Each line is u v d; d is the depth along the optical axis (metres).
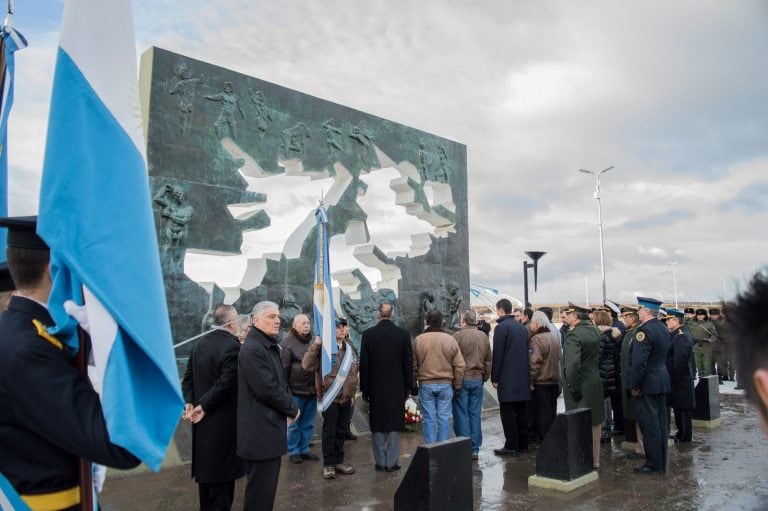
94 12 2.06
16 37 4.02
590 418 7.12
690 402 9.30
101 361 1.76
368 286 11.76
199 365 5.36
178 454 7.71
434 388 7.57
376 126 12.16
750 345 0.99
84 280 1.79
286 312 10.01
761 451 8.69
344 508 6.05
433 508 4.88
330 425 7.21
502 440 9.64
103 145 1.99
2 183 4.04
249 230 9.55
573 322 7.82
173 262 8.59
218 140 9.32
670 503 6.14
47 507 1.82
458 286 13.73
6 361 1.78
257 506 4.82
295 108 10.58
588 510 5.93
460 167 14.29
